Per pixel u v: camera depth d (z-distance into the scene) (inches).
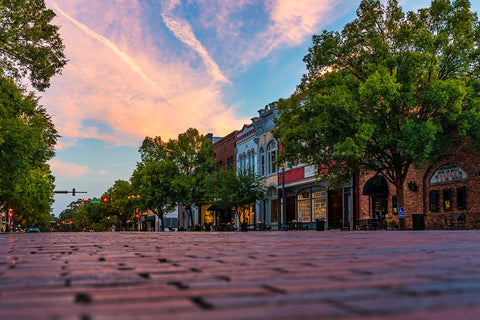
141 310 72.2
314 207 1537.9
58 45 911.7
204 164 1952.5
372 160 1009.5
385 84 836.6
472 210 1010.7
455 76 964.0
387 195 1263.5
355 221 1341.0
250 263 166.7
